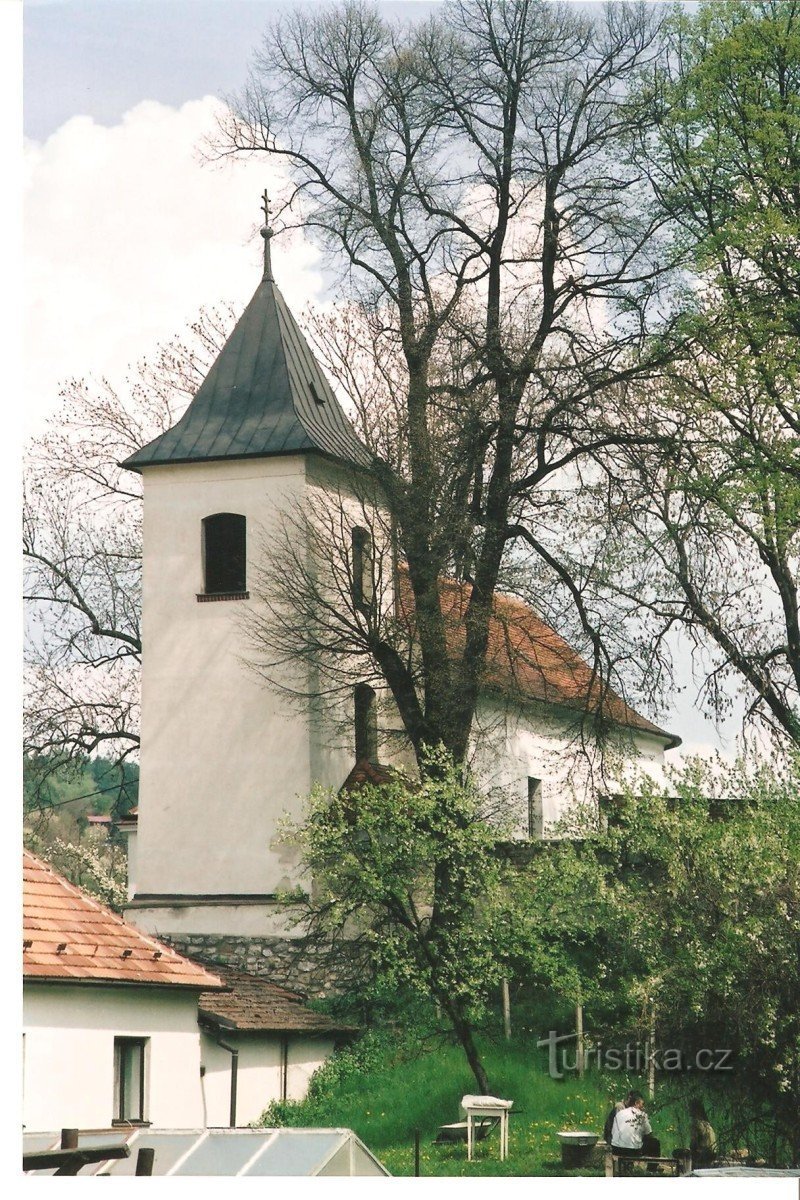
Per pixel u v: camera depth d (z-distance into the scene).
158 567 39.88
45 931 26.62
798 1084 21.36
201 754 38.94
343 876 31.31
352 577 36.91
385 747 40.25
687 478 35.06
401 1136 29.62
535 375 36.81
